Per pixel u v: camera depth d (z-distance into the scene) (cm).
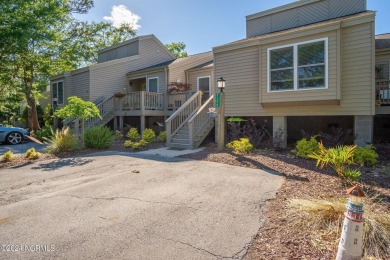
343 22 789
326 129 1084
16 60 1452
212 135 1134
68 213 378
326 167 593
